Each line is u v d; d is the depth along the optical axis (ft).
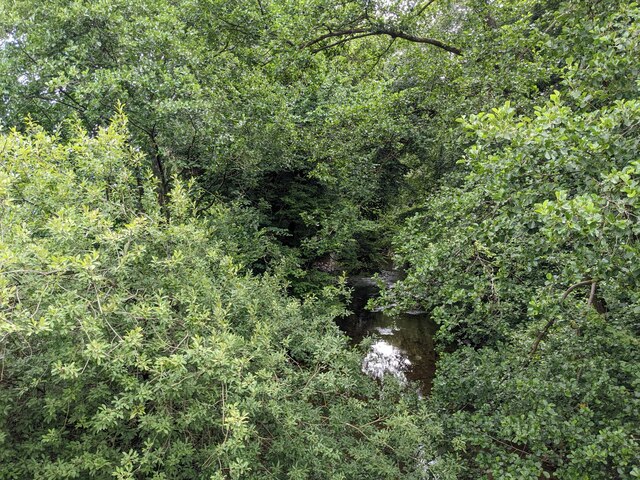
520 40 17.52
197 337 8.32
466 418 15.20
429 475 12.14
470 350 16.69
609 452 10.39
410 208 39.63
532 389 12.74
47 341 8.32
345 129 25.67
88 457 7.74
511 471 11.90
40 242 9.18
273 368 10.33
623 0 12.23
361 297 41.04
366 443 12.03
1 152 9.99
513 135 8.46
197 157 22.13
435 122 26.61
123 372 8.09
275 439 10.42
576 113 9.95
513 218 9.33
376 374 24.12
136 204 12.74
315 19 23.54
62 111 18.06
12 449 8.06
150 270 10.19
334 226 28.73
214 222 19.54
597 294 14.56
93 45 17.38
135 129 17.57
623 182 6.86
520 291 13.74
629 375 13.00
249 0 27.32
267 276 15.81
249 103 22.11
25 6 17.56
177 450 8.35
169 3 26.48
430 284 14.65
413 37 24.90
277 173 30.60
